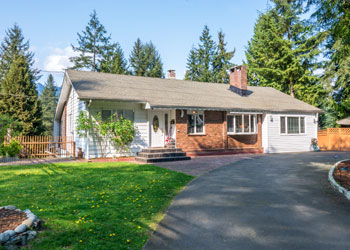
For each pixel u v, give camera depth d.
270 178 9.35
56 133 25.30
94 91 14.82
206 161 14.10
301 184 8.36
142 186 7.96
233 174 10.16
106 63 45.78
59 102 21.27
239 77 21.97
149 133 16.52
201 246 4.16
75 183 8.24
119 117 15.62
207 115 17.95
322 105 33.03
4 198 6.43
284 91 34.47
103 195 6.88
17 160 14.55
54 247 3.94
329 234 4.55
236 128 19.14
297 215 5.50
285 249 4.03
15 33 41.38
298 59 30.27
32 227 4.37
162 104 15.38
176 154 14.80
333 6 11.07
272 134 19.92
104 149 15.12
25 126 26.92
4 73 39.69
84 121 14.52
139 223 5.07
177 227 4.93
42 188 7.53
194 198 6.82
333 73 24.20
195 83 22.83
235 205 6.21
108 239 4.33
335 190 7.52
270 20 32.19
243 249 4.05
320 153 18.83
